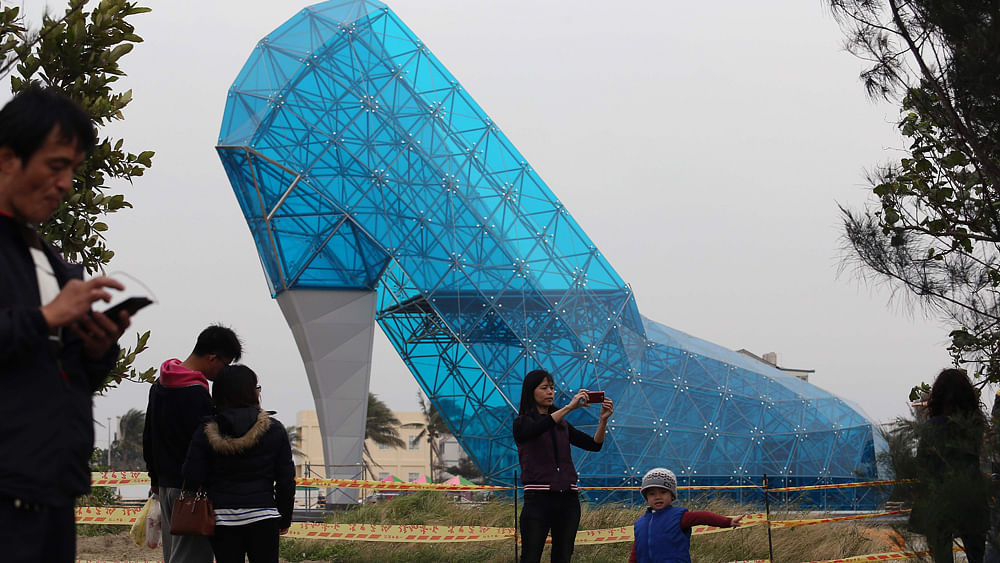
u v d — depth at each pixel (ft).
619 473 126.21
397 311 143.54
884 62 26.25
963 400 25.38
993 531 21.99
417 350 142.31
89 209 26.05
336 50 131.34
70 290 9.73
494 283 126.31
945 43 24.04
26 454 9.78
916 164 30.50
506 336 127.13
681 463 128.47
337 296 142.82
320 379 140.87
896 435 23.66
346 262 141.28
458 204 127.65
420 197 127.34
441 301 126.62
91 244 26.43
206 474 23.06
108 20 24.85
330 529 49.24
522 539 30.42
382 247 126.82
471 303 126.21
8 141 10.13
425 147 129.49
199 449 22.93
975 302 27.61
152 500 26.81
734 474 130.52
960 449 22.50
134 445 405.18
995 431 22.66
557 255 130.00
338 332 142.00
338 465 137.80
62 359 10.59
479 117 133.69
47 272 10.66
